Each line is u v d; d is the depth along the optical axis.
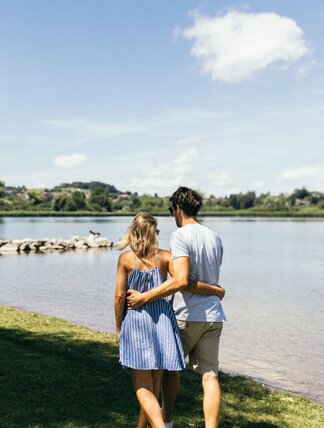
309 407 6.64
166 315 4.64
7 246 43.94
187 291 4.80
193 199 5.02
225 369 9.34
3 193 190.88
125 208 197.88
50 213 168.75
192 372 7.66
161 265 4.79
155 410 4.42
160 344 4.53
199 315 4.73
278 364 9.79
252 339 11.86
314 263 33.56
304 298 18.66
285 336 12.20
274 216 189.75
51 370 7.22
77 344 9.00
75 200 178.38
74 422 5.38
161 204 184.00
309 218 182.62
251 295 19.38
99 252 42.66
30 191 179.38
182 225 5.08
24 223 110.25
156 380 4.69
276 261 34.97
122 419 5.51
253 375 9.01
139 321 4.56
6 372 7.02
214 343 4.82
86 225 100.12
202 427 5.42
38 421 5.38
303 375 9.10
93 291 19.67
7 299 17.45
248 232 80.44
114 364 7.72
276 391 7.45
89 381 6.79
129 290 4.63
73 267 29.69
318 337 12.13
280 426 5.75
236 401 6.61
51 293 19.06
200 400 6.32
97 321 13.53
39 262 33.12
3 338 9.38
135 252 4.70
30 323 10.89
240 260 35.78
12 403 5.85
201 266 4.79
